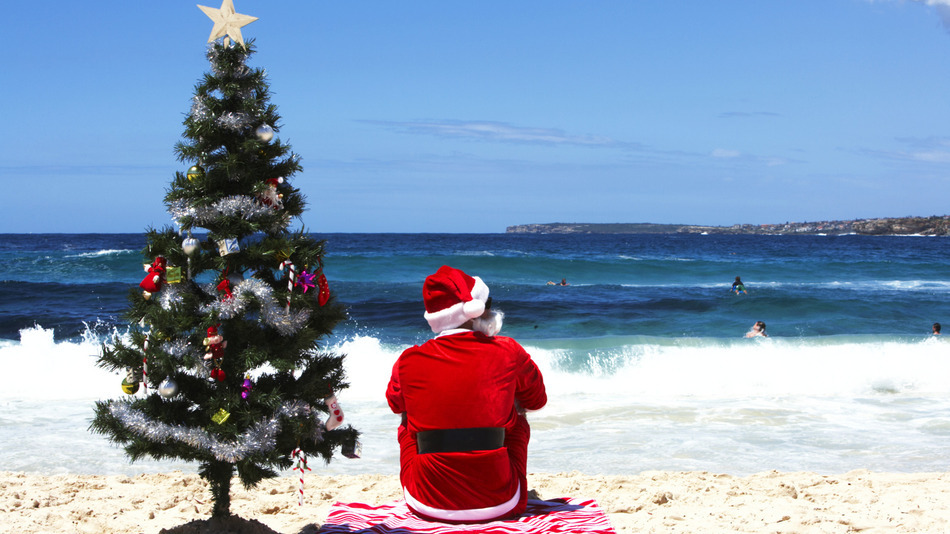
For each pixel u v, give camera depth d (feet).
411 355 10.55
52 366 33.88
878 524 14.01
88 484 17.34
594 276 115.24
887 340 43.29
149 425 11.09
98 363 11.54
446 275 10.91
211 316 10.96
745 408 29.25
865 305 77.25
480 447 10.12
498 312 11.13
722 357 38.09
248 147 11.67
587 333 60.08
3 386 31.55
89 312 64.08
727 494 16.81
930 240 380.58
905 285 105.91
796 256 179.32
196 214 11.54
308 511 15.12
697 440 23.89
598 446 23.12
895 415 28.09
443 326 10.76
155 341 11.19
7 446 22.34
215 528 11.75
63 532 13.16
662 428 25.71
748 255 184.34
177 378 11.34
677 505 15.87
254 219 11.75
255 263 11.93
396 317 64.75
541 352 37.68
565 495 16.71
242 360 11.07
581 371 36.27
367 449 22.61
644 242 321.73
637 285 102.22
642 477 18.44
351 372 34.19
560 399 31.19
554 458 21.65
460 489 10.07
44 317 60.34
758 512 15.07
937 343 40.91
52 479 17.83
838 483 17.74
